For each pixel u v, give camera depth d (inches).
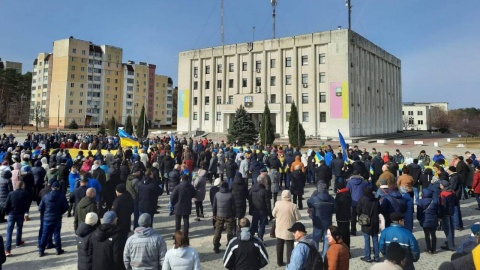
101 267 206.2
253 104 2439.7
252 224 365.1
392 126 2982.3
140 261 205.3
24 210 341.1
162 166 639.8
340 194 319.6
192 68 2800.2
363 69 2420.0
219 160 732.7
